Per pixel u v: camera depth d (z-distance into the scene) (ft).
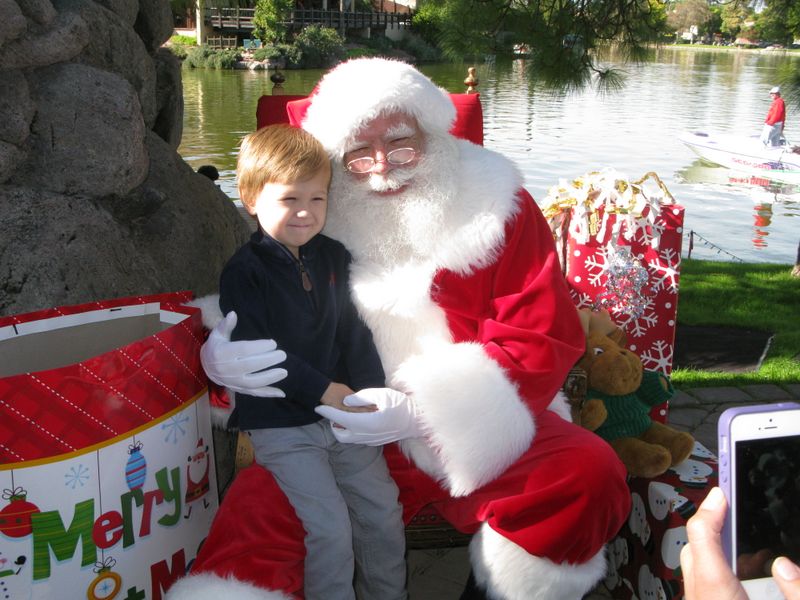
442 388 6.66
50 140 8.58
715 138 59.11
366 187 7.39
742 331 18.54
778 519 4.15
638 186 9.64
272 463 6.73
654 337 9.64
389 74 7.21
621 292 9.56
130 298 6.81
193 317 6.44
